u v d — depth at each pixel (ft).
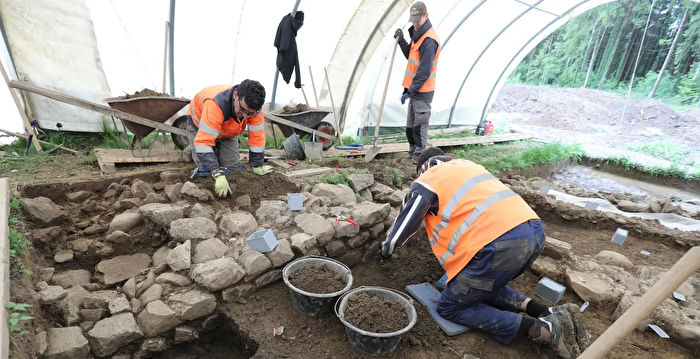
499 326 7.47
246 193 11.60
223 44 16.81
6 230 7.18
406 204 7.47
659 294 4.71
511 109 57.47
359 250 10.95
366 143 21.94
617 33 54.13
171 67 16.22
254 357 7.15
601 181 26.22
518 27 25.54
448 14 21.30
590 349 5.05
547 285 9.26
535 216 7.18
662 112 44.98
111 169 11.89
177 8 14.89
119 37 14.82
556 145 28.04
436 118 28.58
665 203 17.17
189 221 9.29
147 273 8.64
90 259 8.90
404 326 7.30
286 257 9.12
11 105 13.93
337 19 18.69
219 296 8.27
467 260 6.98
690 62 47.75
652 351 7.84
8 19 12.67
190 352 8.05
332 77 20.79
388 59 22.20
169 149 15.31
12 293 6.33
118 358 7.11
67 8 13.42
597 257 11.25
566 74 62.75
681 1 46.88
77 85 14.88
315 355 7.29
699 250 4.52
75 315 7.09
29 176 10.82
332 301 8.11
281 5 16.99
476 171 7.50
